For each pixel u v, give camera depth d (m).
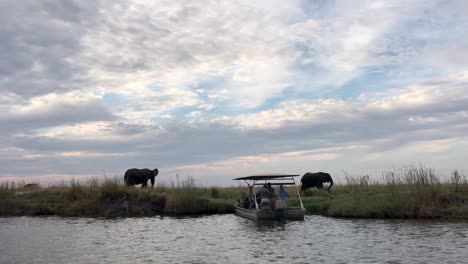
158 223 27.31
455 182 28.34
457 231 21.06
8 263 16.50
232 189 42.00
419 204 26.39
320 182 35.91
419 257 16.08
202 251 18.38
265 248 18.64
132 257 17.39
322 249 18.09
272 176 28.66
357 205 27.78
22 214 31.77
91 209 31.86
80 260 16.91
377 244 18.64
